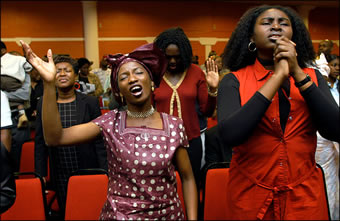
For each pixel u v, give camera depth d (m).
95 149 2.78
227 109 1.34
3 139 1.55
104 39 11.21
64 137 1.39
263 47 1.38
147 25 11.49
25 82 3.86
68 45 10.91
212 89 2.52
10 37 10.54
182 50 2.66
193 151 2.67
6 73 3.73
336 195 2.70
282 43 1.24
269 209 1.32
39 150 2.77
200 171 2.78
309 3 12.39
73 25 10.92
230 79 1.42
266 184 1.32
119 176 1.40
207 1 11.93
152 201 1.37
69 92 2.81
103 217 1.42
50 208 2.96
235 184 1.39
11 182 1.53
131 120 1.48
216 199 2.32
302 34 1.49
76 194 2.32
